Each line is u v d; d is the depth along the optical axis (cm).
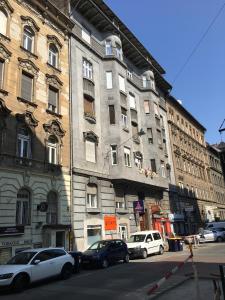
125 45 3631
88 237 2481
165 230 3788
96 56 3127
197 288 904
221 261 1820
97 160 2775
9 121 1998
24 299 1118
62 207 2283
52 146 2353
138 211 3134
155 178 3500
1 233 1781
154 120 3825
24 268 1319
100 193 2722
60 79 2564
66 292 1202
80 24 3006
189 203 4872
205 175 6097
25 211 2012
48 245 2075
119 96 3134
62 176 2341
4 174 1884
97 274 1641
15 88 2108
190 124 5944
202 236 3719
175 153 4719
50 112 2364
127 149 3158
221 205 6656
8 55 2103
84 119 2738
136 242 2398
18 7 2292
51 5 2573
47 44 2514
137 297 1046
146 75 4034
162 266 1769
